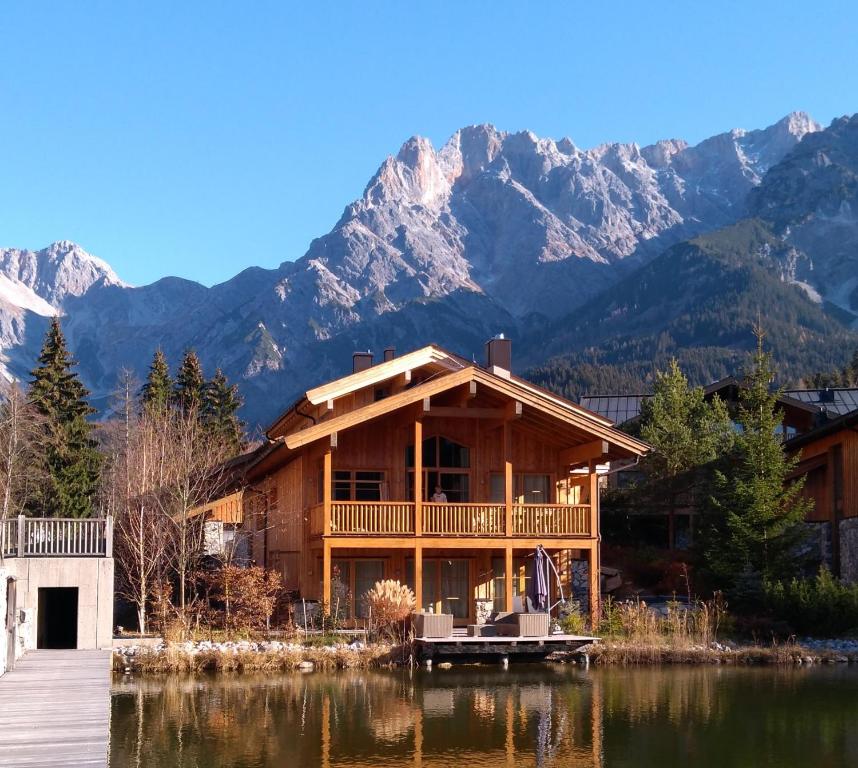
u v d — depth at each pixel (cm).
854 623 3177
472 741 1914
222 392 6862
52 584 2716
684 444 4259
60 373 5659
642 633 2988
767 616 3244
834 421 3638
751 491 3409
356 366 3703
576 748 1866
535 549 3123
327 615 2967
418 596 3022
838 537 3784
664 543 4525
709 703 2261
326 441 3092
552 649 2828
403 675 2612
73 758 1469
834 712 2172
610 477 4759
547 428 3278
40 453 5047
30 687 2044
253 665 2666
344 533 3005
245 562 3712
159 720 2062
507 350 3753
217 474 4050
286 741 1897
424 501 3256
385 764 1747
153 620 3194
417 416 3069
